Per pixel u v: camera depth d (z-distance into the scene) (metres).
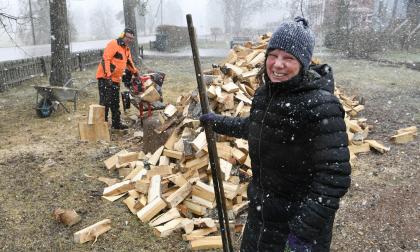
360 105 8.38
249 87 6.34
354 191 4.65
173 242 3.61
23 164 5.39
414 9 24.42
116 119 6.84
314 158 1.64
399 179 4.99
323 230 1.82
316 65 1.82
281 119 1.72
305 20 1.77
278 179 1.82
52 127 7.21
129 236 3.70
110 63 6.54
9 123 7.51
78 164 5.39
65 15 9.80
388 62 17.05
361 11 26.61
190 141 4.65
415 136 6.68
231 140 4.92
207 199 4.10
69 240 3.64
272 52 1.71
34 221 3.95
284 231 1.90
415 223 3.98
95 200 4.38
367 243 3.66
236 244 3.53
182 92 10.62
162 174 4.61
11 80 11.39
